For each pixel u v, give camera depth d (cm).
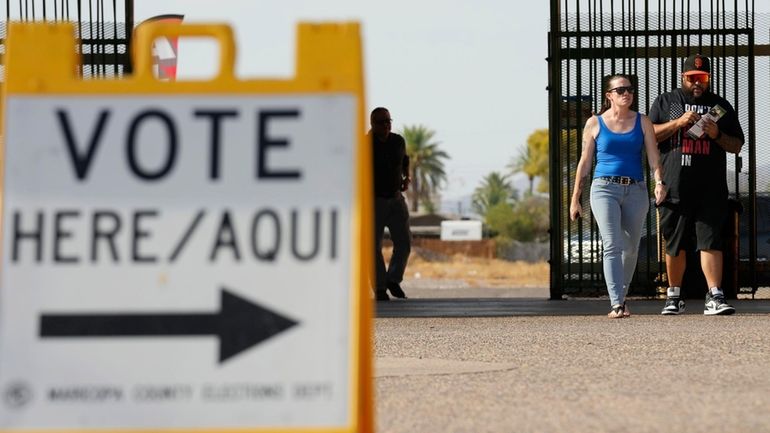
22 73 798
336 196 781
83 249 782
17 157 791
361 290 772
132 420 769
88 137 791
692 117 2295
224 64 802
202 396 768
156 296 777
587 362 1557
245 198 782
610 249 2272
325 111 788
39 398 770
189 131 789
